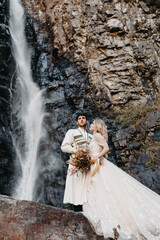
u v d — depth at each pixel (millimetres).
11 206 3318
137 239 2832
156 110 14531
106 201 3133
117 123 15273
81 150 3520
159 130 13664
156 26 19062
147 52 18016
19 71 18969
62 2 20547
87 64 17906
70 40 18844
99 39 18578
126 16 19250
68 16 19516
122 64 17719
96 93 16891
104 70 17641
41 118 17391
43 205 3301
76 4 19766
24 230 3109
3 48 17766
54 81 18219
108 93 16766
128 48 18234
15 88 18078
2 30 18359
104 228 2941
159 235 2771
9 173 15984
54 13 20484
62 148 3695
